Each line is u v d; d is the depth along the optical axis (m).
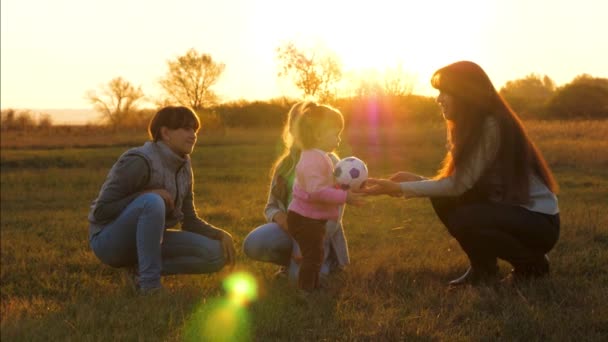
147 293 5.12
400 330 4.17
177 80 67.00
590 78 47.12
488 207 5.08
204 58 66.88
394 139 26.81
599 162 17.69
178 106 5.54
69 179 18.02
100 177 18.42
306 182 5.08
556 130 25.50
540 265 5.23
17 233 9.38
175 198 5.61
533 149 5.15
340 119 5.23
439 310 4.61
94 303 5.04
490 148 5.02
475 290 4.91
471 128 5.03
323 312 4.59
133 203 5.29
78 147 33.28
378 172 17.44
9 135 41.75
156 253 5.26
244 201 11.95
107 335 4.21
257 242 5.59
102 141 36.19
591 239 7.13
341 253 5.72
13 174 19.84
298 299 4.94
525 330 4.11
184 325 4.30
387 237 8.00
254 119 49.19
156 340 4.09
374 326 4.25
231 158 23.52
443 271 5.84
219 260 5.68
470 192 5.24
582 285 5.17
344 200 4.97
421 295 4.93
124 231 5.33
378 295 5.02
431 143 25.56
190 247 5.60
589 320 4.27
